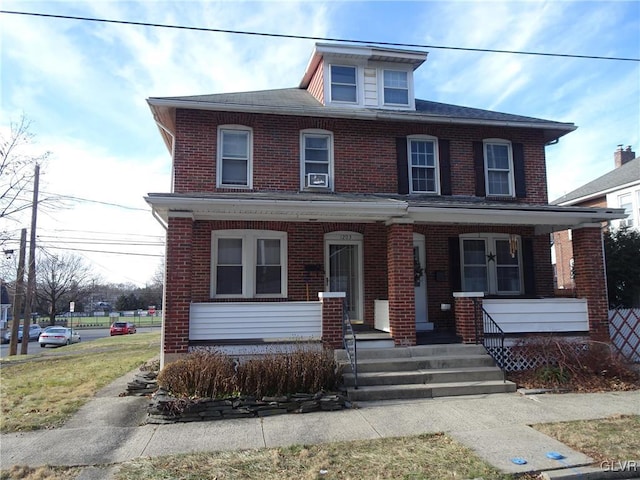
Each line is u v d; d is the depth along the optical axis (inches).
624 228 678.5
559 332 427.2
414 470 204.1
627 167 924.0
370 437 249.4
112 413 303.9
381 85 546.9
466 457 217.3
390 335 403.2
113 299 3383.4
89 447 240.4
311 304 386.0
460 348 388.5
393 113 495.2
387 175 500.7
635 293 632.4
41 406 323.0
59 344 1272.1
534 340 394.9
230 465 213.8
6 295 1828.2
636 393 336.5
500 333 405.7
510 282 522.0
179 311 364.2
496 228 514.3
